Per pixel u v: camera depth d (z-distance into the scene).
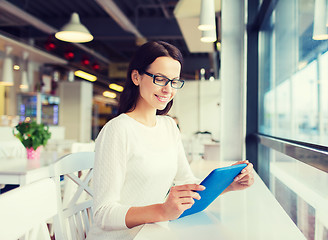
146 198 1.20
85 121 11.88
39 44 10.87
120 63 12.87
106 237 1.10
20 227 0.80
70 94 11.62
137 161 1.18
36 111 9.94
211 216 1.14
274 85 3.09
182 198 0.94
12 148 3.92
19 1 7.34
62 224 1.21
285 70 2.80
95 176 1.13
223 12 3.10
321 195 1.81
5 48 8.42
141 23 8.75
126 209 1.02
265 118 3.08
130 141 1.18
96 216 1.06
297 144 1.52
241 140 3.09
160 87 1.19
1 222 0.73
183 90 11.09
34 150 3.14
